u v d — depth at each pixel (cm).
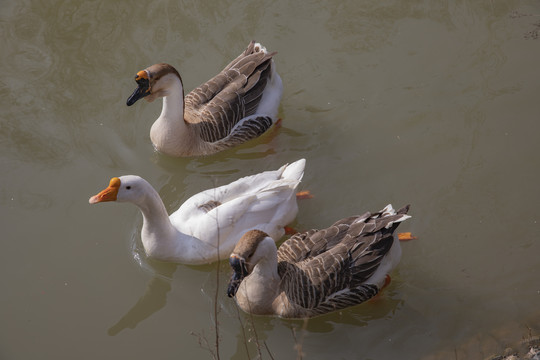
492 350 593
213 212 613
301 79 684
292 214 625
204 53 693
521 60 684
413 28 702
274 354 596
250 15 710
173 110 645
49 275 615
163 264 619
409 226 631
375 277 604
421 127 663
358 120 668
